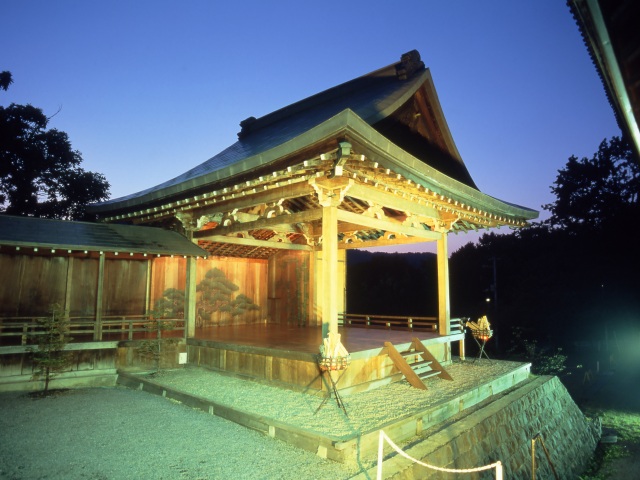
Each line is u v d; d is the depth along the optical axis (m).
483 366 10.81
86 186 21.72
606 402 16.86
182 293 12.25
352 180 7.19
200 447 5.53
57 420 6.60
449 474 5.62
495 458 6.81
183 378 8.88
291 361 7.90
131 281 11.38
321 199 7.39
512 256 34.06
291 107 15.24
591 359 25.38
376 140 6.12
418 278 35.94
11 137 19.47
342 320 13.95
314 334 10.95
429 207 10.52
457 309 34.78
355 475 4.73
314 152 6.41
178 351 10.15
